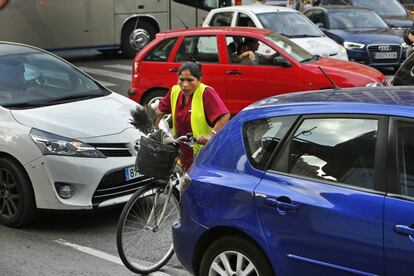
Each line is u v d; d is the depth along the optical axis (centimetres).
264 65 1208
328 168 434
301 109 461
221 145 494
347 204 413
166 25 2322
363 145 423
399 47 1811
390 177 406
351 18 1970
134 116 599
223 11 1683
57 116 730
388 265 395
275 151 460
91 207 683
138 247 594
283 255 438
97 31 2220
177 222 523
